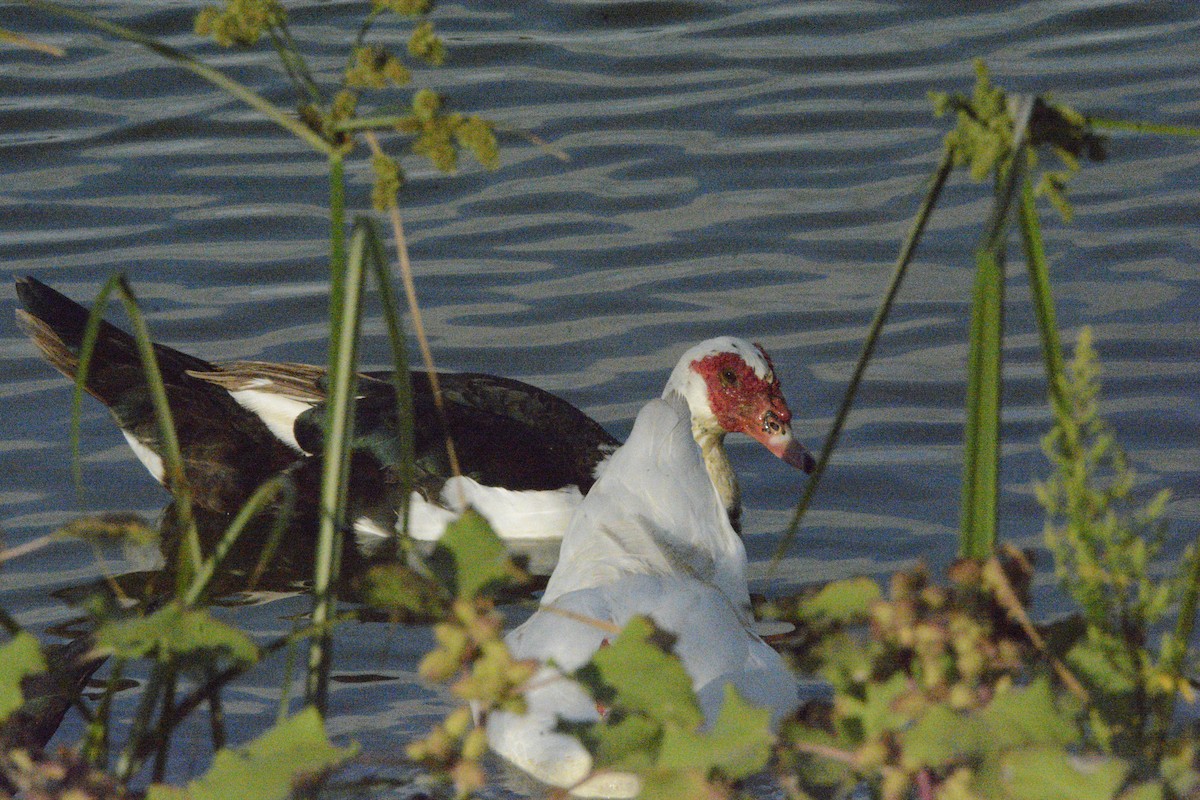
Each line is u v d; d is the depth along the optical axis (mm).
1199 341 13500
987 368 4461
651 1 21422
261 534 12688
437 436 13352
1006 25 20359
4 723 4484
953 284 15016
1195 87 18359
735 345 12508
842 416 4551
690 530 9273
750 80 19359
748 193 16906
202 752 8672
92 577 11203
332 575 4859
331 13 21203
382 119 4398
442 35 20656
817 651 4289
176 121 18844
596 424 13547
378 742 8891
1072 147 4363
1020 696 4016
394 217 4688
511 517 13070
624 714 4496
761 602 10656
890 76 19203
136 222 16703
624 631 4168
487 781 8344
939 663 4141
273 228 16594
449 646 4047
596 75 19594
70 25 21062
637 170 17453
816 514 11875
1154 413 12430
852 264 15477
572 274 15562
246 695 9461
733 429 12438
